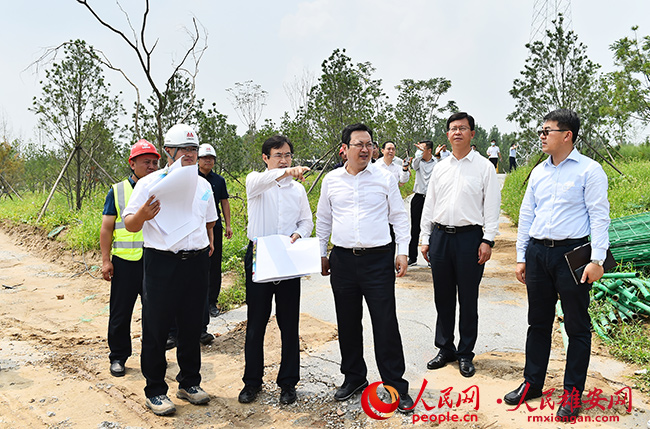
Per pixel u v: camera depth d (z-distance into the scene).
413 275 7.17
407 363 4.20
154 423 3.39
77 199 13.77
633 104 13.63
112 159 16.16
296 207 3.84
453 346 4.18
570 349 3.21
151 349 3.47
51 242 10.53
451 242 4.01
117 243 4.24
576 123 3.20
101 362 4.49
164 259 3.39
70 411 3.56
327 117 13.41
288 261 3.49
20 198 20.92
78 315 6.22
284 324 3.66
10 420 3.42
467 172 3.98
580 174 3.16
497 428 3.06
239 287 6.60
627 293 4.68
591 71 13.88
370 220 3.44
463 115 3.96
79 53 12.86
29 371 4.28
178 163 3.32
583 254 3.08
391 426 3.23
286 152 3.77
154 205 3.20
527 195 3.52
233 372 4.24
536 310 3.38
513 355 4.25
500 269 7.37
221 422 3.41
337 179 3.60
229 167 13.35
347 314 3.59
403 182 6.91
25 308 6.50
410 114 23.05
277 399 3.70
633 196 9.30
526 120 14.53
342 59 13.28
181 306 3.53
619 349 4.17
